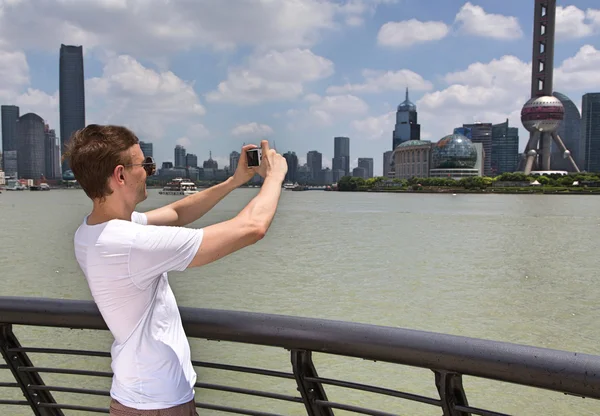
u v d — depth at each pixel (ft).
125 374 6.56
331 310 60.70
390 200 495.41
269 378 37.91
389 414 6.77
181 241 6.26
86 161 6.59
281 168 7.67
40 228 173.58
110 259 6.29
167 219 8.35
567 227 185.47
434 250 117.08
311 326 6.80
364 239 141.69
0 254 105.50
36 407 8.91
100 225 6.57
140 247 6.23
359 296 67.62
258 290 70.79
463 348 6.00
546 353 5.66
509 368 5.74
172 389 6.61
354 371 39.50
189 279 78.33
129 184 6.85
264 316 7.09
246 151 8.02
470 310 60.49
